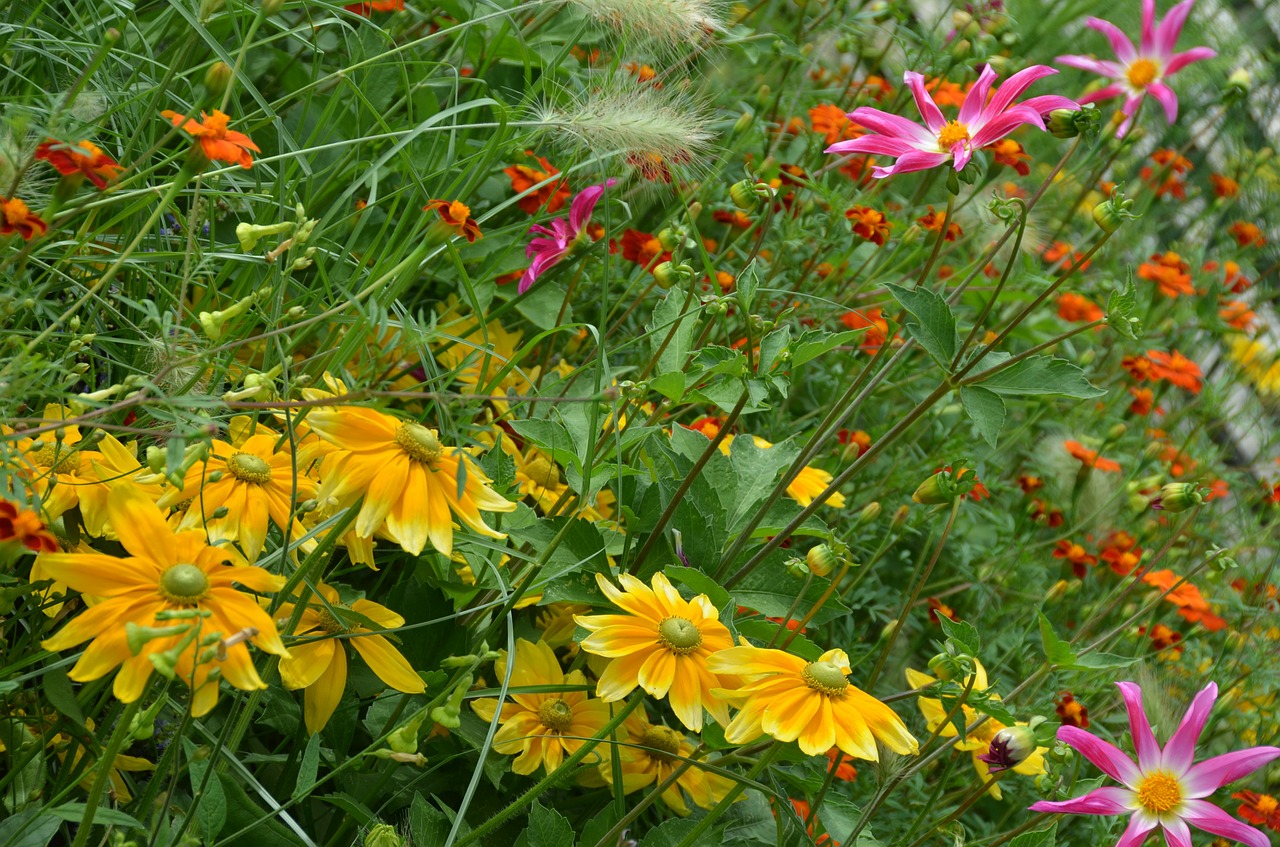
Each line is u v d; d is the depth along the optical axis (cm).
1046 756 136
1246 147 306
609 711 139
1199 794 133
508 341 165
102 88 143
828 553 136
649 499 143
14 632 136
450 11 171
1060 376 136
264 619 118
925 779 165
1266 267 315
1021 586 193
